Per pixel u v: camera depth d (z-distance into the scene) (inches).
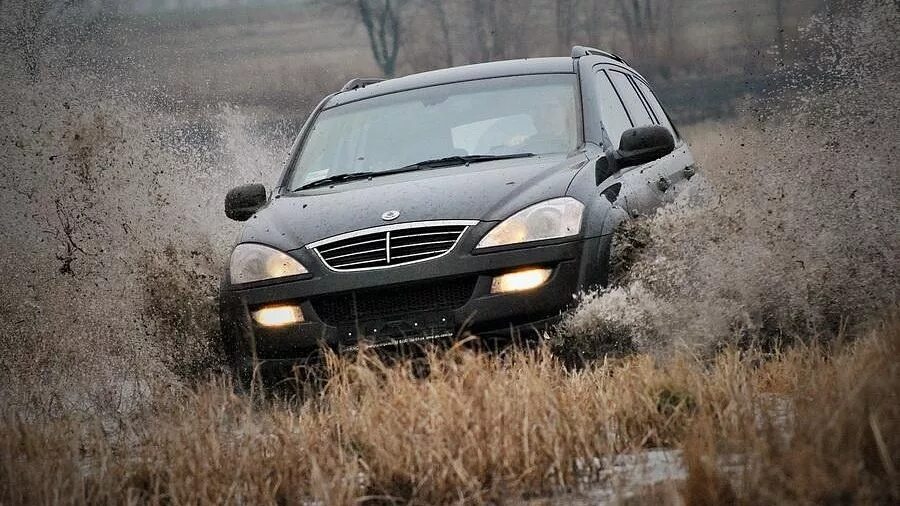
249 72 4510.3
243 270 859.4
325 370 826.8
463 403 598.2
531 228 816.9
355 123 1051.9
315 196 939.3
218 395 740.0
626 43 6146.7
